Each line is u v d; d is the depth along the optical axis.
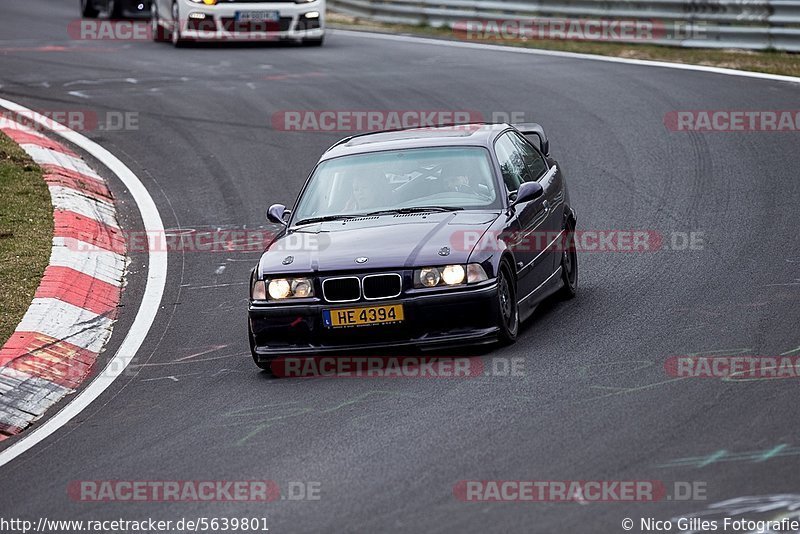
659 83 59.38
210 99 59.41
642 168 44.34
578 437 19.78
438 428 20.86
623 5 73.12
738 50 69.12
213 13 73.44
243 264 36.69
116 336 30.77
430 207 27.23
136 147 51.38
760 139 46.91
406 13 89.75
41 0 113.56
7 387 26.20
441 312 24.70
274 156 49.34
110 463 21.17
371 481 18.62
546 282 28.72
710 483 17.42
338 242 25.94
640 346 25.00
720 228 35.69
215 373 26.70
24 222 39.25
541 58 69.38
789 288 28.67
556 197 30.61
